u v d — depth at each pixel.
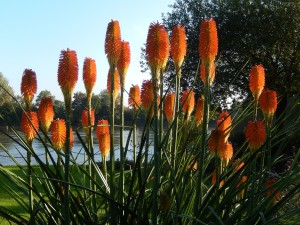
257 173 1.41
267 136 1.41
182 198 1.46
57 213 1.30
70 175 1.35
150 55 1.16
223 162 1.63
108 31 1.29
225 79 10.77
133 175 1.25
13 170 4.48
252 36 11.09
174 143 1.42
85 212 1.34
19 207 3.66
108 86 1.55
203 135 1.22
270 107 1.43
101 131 1.60
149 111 1.29
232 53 11.31
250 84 1.47
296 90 11.66
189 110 1.59
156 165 1.19
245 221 1.27
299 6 11.50
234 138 8.18
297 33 11.59
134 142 1.49
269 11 11.29
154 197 1.19
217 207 1.30
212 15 11.47
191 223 1.37
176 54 1.33
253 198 1.29
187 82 10.15
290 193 1.30
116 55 1.29
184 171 1.39
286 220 1.41
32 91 1.31
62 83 1.11
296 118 1.49
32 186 1.39
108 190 1.43
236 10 11.45
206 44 1.20
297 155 1.46
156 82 1.18
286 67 11.62
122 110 1.38
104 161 1.57
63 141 1.30
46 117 1.31
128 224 1.26
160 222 1.39
